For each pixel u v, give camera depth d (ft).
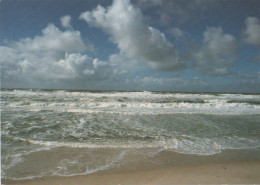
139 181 13.43
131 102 55.88
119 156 17.83
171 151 19.36
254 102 68.85
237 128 29.58
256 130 28.58
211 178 13.96
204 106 55.36
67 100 58.08
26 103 47.98
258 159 17.90
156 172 14.88
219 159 17.69
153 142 21.90
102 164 16.10
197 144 21.65
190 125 30.89
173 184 13.01
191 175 14.44
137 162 16.63
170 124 31.22
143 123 31.50
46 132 24.91
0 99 53.42
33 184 12.86
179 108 50.21
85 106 48.78
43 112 38.65
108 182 13.24
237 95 110.63
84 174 14.37
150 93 104.68
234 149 20.40
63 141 21.57
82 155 17.87
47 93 85.66
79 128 27.30
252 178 14.06
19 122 29.68
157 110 45.57
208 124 31.96
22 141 21.15
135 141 22.09
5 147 19.26
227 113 43.86
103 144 20.88
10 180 13.30
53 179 13.57
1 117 32.89
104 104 50.52
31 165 15.60
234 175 14.52
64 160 16.71
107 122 31.53
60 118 33.53
